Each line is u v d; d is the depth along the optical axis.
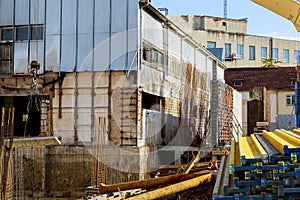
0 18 23.38
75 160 20.73
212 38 56.03
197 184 13.42
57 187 20.64
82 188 20.47
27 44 23.00
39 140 15.61
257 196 7.78
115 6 21.95
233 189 7.98
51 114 22.33
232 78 47.31
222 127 27.84
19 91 22.98
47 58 22.67
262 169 7.75
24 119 23.47
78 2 22.44
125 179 20.27
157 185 13.06
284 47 61.00
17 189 19.86
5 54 23.28
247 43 58.44
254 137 12.63
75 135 21.78
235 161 8.89
